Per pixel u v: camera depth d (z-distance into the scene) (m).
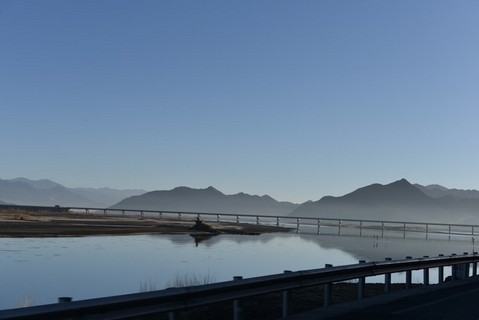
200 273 29.19
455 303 14.56
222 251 49.41
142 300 8.95
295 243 71.56
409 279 18.20
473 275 23.95
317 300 17.73
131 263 34.94
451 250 68.38
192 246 55.34
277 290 12.00
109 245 52.72
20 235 60.03
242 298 11.14
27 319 7.37
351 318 12.01
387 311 13.05
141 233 79.12
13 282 24.48
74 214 164.12
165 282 24.77
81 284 24.22
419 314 12.64
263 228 134.25
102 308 8.34
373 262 15.85
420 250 66.94
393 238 108.62
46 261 34.81
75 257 38.34
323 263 39.66
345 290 21.00
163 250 48.22
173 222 139.62
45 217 118.94
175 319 9.82
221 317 14.26
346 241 84.94
